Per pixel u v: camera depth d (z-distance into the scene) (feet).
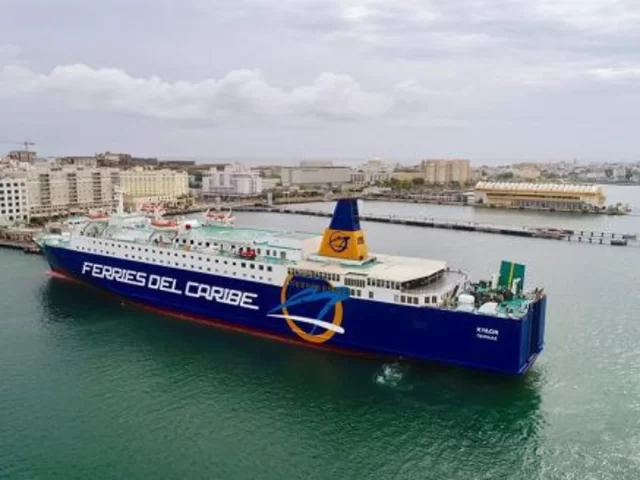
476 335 167.84
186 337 211.41
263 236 236.22
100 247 258.57
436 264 207.41
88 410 153.69
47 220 529.86
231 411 154.51
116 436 140.97
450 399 161.79
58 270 285.84
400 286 180.86
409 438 142.20
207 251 227.20
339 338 192.95
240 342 206.69
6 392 163.32
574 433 144.25
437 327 173.99
